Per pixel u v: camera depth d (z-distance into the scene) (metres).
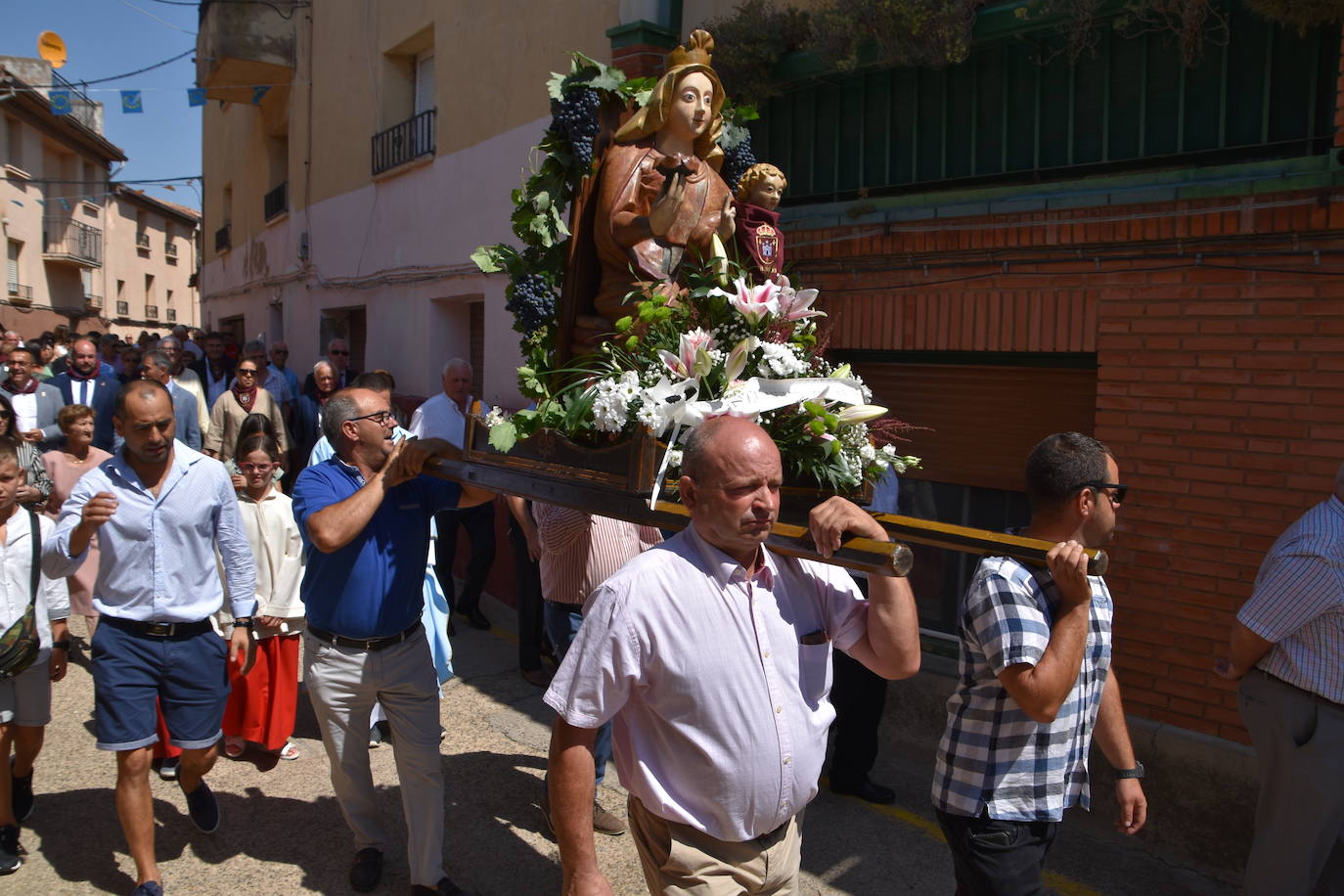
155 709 3.82
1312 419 4.01
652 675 2.19
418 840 3.75
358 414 3.76
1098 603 2.83
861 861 4.25
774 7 6.02
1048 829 2.71
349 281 11.66
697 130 3.40
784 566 2.38
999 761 2.68
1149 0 4.41
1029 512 5.24
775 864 2.32
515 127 8.22
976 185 5.20
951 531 2.31
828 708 2.39
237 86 13.26
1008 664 2.54
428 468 3.46
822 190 5.94
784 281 2.90
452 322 9.82
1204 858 4.23
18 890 3.90
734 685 2.18
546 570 4.41
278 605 5.00
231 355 12.32
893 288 5.38
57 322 29.97
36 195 27.53
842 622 2.42
